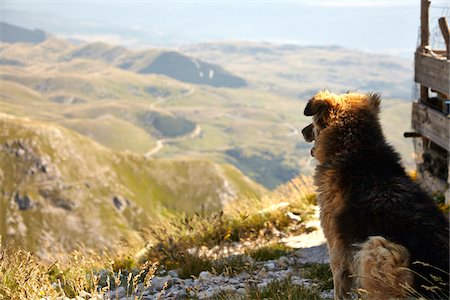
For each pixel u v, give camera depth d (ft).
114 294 8.02
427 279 5.27
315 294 7.45
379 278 5.37
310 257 10.36
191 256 9.92
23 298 7.02
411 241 5.46
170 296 8.05
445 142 11.13
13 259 7.89
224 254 10.62
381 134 6.64
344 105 6.68
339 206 6.19
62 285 8.43
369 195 5.95
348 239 5.93
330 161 6.50
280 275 9.00
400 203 5.75
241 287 8.28
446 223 5.69
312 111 6.81
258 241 12.10
